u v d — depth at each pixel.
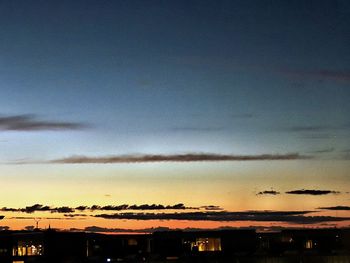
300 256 84.56
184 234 91.31
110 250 90.12
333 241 94.06
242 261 84.31
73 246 87.69
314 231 94.75
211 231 91.44
